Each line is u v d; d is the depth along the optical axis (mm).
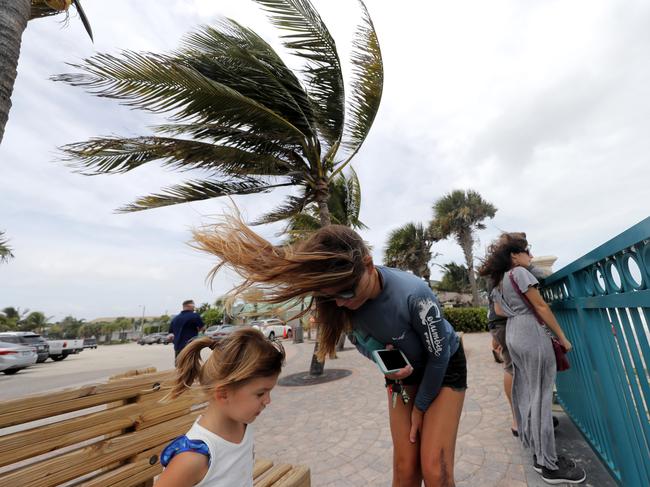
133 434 1399
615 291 1446
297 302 1634
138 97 3910
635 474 1591
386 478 2371
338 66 5547
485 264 2605
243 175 5859
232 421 1180
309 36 5098
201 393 1202
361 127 6156
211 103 4430
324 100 5980
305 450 3008
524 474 2148
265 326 18031
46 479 1095
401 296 1492
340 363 8164
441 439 1501
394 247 20359
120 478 1317
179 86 3994
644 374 1350
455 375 1600
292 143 5961
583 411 2348
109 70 3488
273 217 7039
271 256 1234
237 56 4910
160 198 5512
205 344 1265
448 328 1563
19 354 11914
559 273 2352
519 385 2312
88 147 4176
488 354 7102
